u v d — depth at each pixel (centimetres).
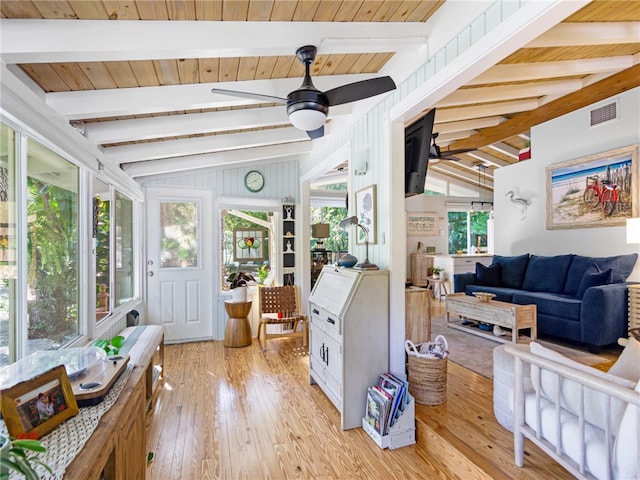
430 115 264
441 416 236
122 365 156
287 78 274
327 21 200
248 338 455
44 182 213
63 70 202
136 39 173
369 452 219
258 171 509
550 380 160
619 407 139
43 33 163
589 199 446
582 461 142
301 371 359
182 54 183
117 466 121
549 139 501
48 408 110
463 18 190
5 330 175
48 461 93
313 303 317
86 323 263
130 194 397
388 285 262
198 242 480
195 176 474
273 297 479
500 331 428
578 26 266
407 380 269
